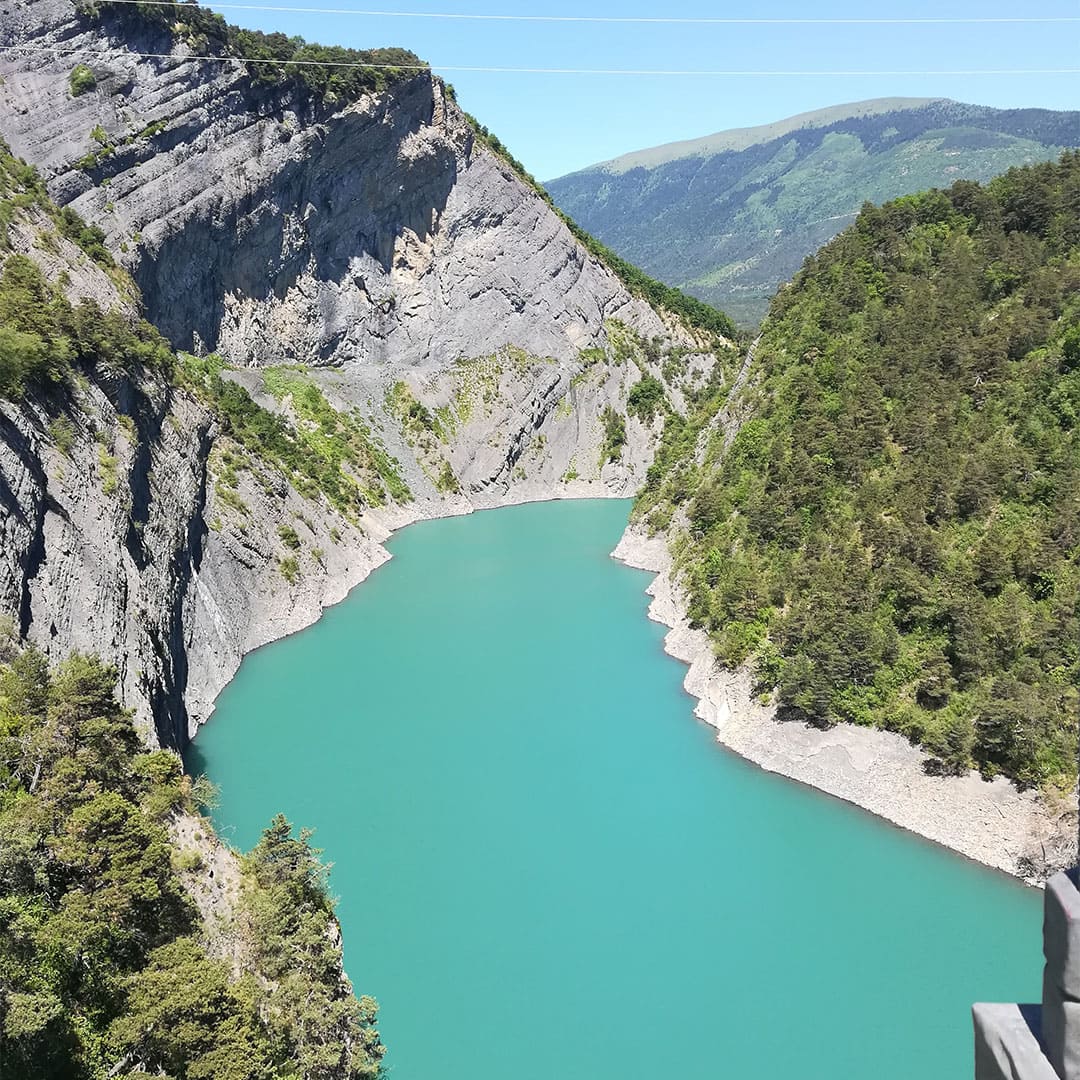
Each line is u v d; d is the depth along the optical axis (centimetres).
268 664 5997
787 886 3681
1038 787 3762
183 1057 2022
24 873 2152
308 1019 2453
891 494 5075
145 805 2886
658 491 8419
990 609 4306
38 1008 1816
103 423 4856
